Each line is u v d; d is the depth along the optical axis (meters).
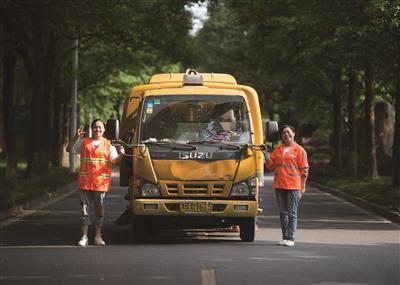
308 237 28.33
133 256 22.62
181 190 25.28
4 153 95.62
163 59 72.06
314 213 40.19
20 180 52.78
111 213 38.16
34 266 20.75
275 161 25.88
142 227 26.08
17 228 31.23
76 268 20.38
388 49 45.25
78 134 25.78
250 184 25.50
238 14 61.22
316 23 44.34
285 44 58.81
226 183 25.38
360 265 21.08
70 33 63.34
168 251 23.80
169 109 25.95
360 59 46.53
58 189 52.62
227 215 25.30
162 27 66.31
